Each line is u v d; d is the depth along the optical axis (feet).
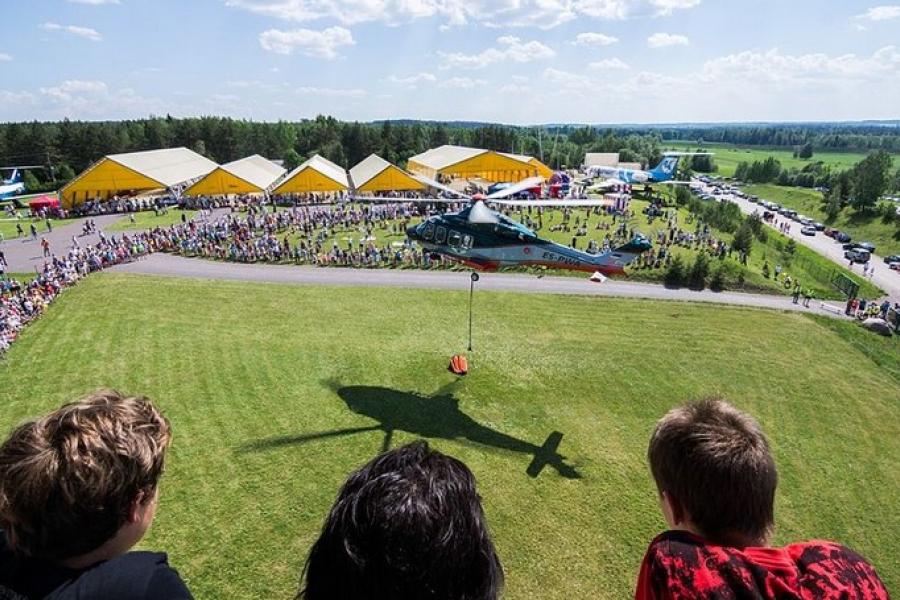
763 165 497.05
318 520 49.60
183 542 46.42
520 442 64.23
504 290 124.06
